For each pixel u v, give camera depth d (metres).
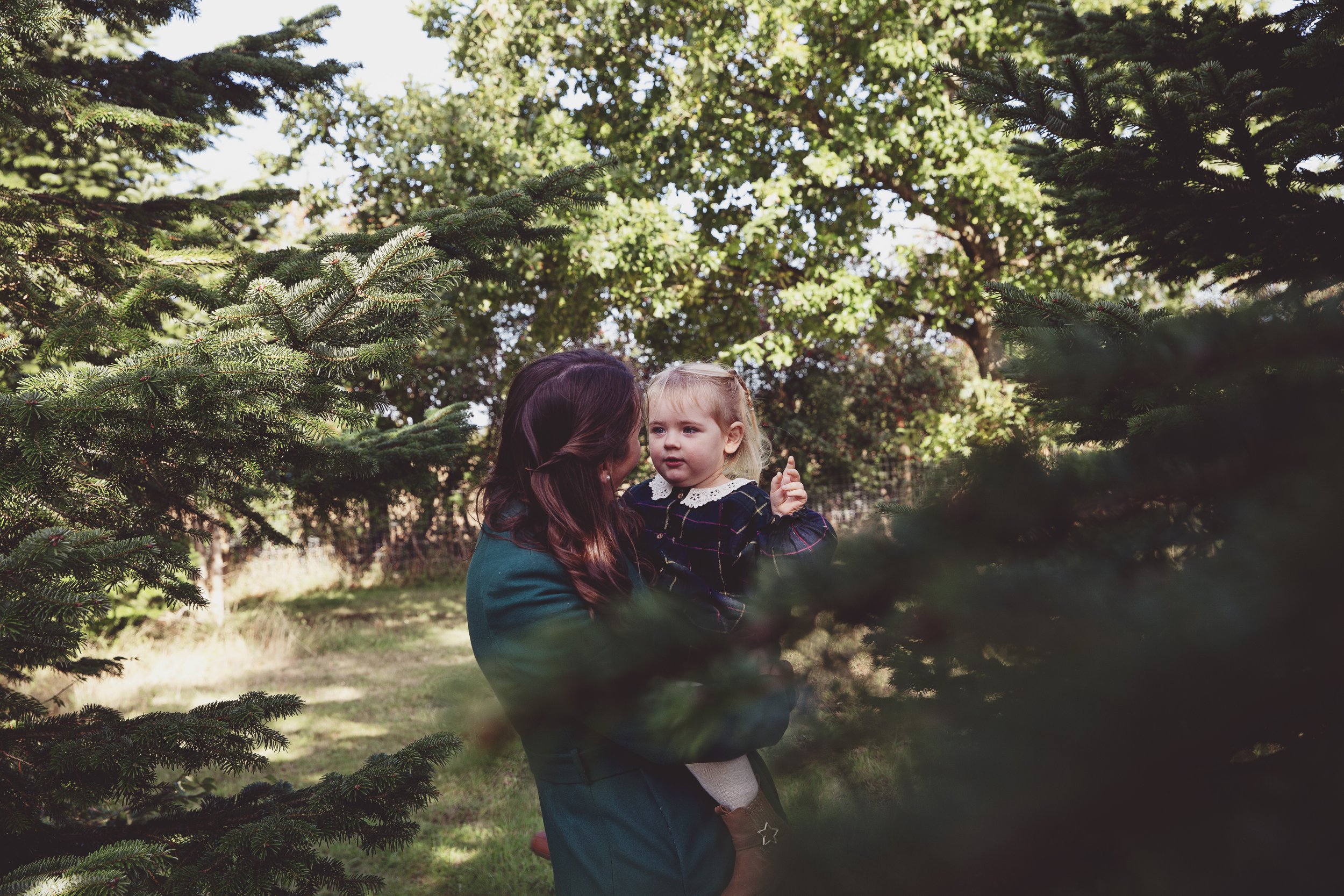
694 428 1.79
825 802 0.36
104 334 2.16
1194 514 0.42
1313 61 1.57
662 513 1.73
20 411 1.56
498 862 3.56
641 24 9.28
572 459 1.34
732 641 0.42
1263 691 0.34
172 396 1.69
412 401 11.12
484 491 1.45
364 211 9.02
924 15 8.30
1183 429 0.47
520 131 9.07
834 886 0.34
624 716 0.42
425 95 8.77
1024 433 0.47
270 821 1.90
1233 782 0.35
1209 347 0.58
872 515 0.45
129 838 2.00
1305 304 0.62
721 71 9.02
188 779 3.05
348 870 3.52
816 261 9.36
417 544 11.91
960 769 0.35
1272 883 0.32
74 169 4.85
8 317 2.65
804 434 11.45
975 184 8.40
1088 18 2.29
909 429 11.23
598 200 2.66
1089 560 0.40
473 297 8.83
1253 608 0.34
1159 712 0.34
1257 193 1.62
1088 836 0.34
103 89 3.09
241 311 1.87
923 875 0.34
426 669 7.03
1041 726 0.35
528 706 0.41
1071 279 8.97
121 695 6.10
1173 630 0.35
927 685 0.38
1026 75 1.91
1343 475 0.38
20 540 1.80
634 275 9.36
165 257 2.57
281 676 6.82
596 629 0.43
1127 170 1.74
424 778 2.01
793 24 8.61
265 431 2.02
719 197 9.60
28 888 1.37
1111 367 0.60
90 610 1.40
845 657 0.40
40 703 2.13
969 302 9.79
